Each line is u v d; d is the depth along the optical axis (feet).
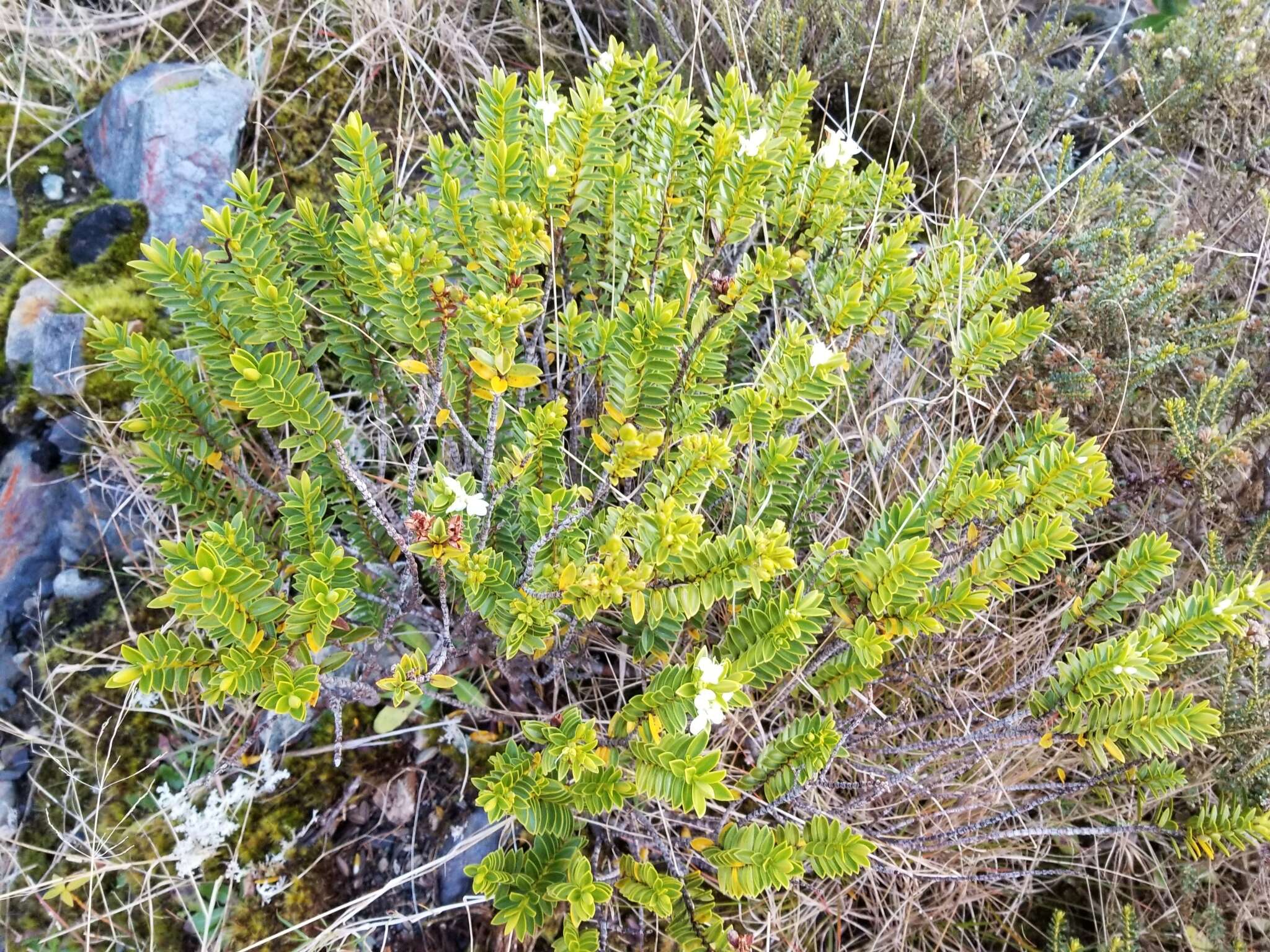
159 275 6.10
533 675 7.94
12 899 6.83
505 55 11.31
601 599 5.95
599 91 6.47
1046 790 8.13
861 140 11.62
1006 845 8.65
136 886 7.02
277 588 7.06
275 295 6.19
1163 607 6.89
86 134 9.30
